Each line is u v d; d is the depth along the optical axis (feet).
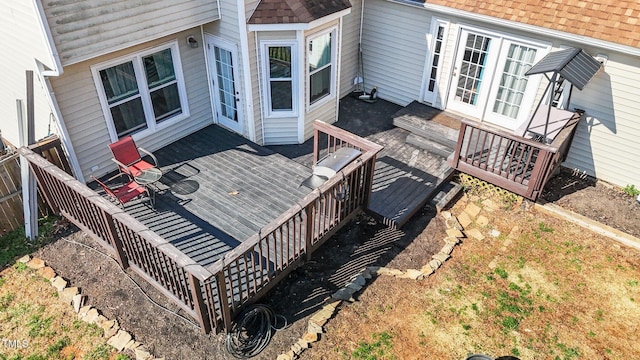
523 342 19.79
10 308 20.68
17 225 24.97
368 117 36.29
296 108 31.01
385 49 36.73
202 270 16.37
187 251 22.50
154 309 20.71
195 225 24.30
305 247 22.06
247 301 19.47
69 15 21.33
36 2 19.88
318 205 24.06
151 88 28.81
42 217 25.55
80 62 24.22
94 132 26.78
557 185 29.53
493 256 24.27
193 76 30.86
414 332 20.10
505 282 22.72
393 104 38.58
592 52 27.12
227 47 28.63
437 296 21.84
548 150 24.66
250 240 18.07
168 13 25.44
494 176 27.84
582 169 30.48
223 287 17.35
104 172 28.35
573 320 20.85
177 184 27.40
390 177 28.94
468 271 23.30
